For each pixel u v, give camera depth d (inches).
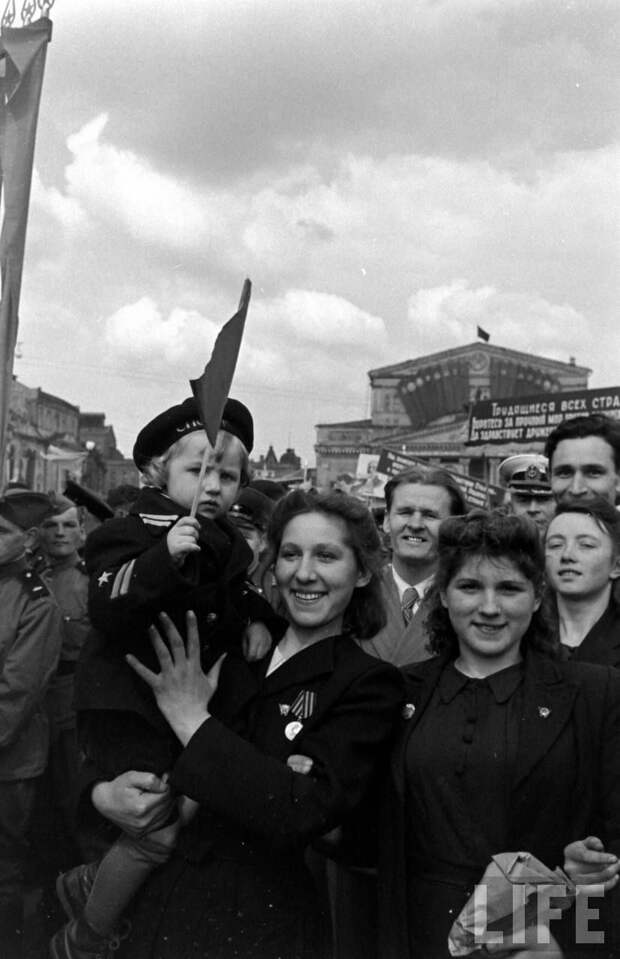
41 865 178.1
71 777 181.3
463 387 2055.9
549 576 133.1
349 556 103.2
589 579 130.0
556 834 94.4
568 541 130.9
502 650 100.4
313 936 97.7
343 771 94.1
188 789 91.1
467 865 94.1
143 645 97.0
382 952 98.1
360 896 111.7
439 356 2070.6
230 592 101.9
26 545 174.4
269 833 90.1
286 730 97.7
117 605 91.7
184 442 102.7
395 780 98.3
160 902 97.1
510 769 95.0
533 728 96.0
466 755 96.3
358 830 104.4
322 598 102.5
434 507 158.1
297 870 99.0
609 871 91.9
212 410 91.9
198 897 96.0
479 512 103.6
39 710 166.6
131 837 97.4
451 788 96.0
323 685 99.6
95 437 2773.1
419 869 97.0
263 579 121.7
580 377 2039.9
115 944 99.6
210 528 98.9
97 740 99.1
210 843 97.3
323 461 2174.0
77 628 190.2
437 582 104.6
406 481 161.2
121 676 97.1
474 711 98.8
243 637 104.8
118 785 95.1
